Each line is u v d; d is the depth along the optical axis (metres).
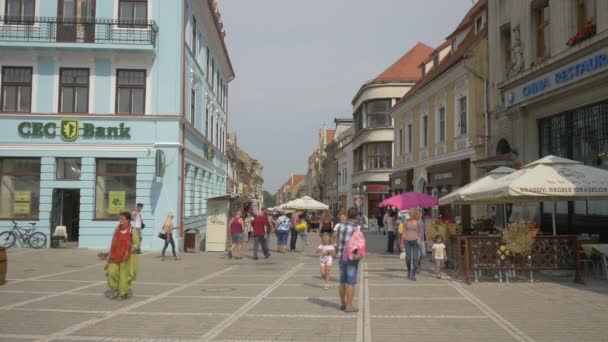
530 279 11.97
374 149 45.91
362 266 15.95
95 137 21.64
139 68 22.00
